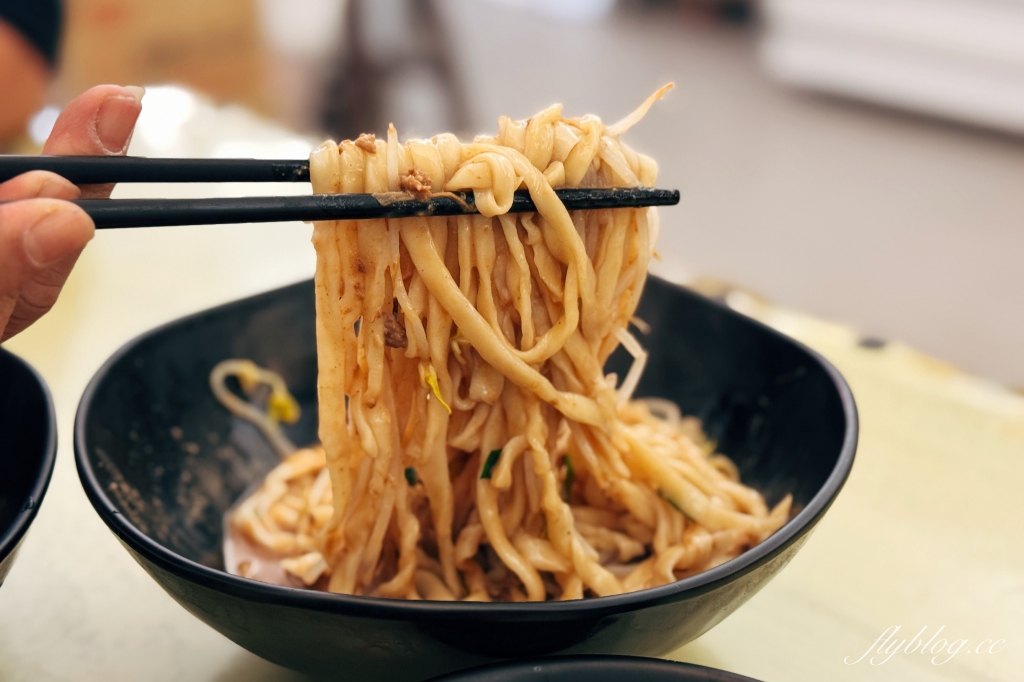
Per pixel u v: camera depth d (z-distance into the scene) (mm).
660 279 479
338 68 1401
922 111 1844
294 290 475
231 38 1330
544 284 376
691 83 1986
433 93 1411
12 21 762
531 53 2141
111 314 582
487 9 2500
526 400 385
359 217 338
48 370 526
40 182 319
